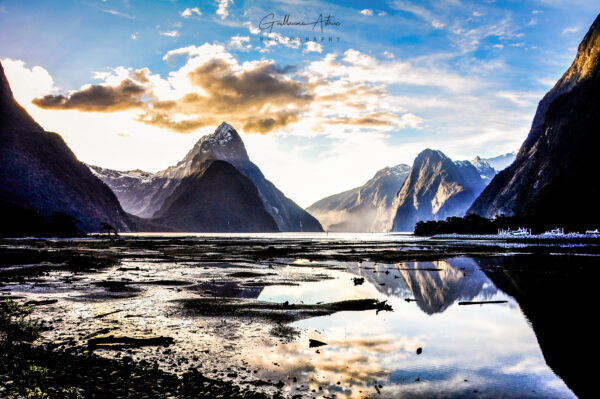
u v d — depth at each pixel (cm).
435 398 917
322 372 1076
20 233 14288
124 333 1374
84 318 1614
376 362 1177
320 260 5225
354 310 1975
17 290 2319
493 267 4212
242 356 1190
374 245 10050
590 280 3102
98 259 4625
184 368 1050
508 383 1030
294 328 1574
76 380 899
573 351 1319
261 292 2523
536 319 1808
